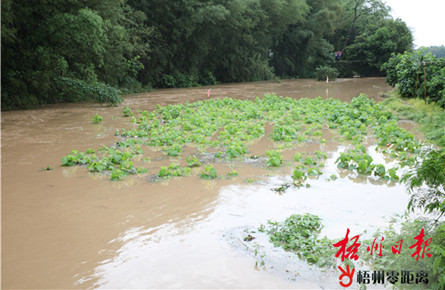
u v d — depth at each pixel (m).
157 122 13.41
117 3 22.03
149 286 4.09
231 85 35.31
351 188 7.04
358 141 10.73
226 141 10.55
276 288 4.04
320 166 8.40
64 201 6.42
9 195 6.70
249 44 40.12
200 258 4.62
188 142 10.80
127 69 26.22
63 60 18.73
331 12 47.66
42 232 5.33
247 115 15.09
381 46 49.50
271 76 43.53
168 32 31.25
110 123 14.17
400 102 18.20
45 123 14.14
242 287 4.05
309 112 15.94
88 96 21.17
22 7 16.67
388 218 5.70
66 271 4.39
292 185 7.16
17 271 4.39
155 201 6.39
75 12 18.36
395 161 8.91
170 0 29.81
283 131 11.68
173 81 31.92
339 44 57.16
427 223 4.81
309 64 50.81
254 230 5.35
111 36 22.02
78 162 8.70
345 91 28.41
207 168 7.62
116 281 4.18
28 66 18.31
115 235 5.23
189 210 6.03
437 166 4.57
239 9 33.91
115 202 6.36
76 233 5.30
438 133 10.54
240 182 7.34
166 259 4.61
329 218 5.71
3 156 9.39
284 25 43.88
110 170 8.14
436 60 17.97
